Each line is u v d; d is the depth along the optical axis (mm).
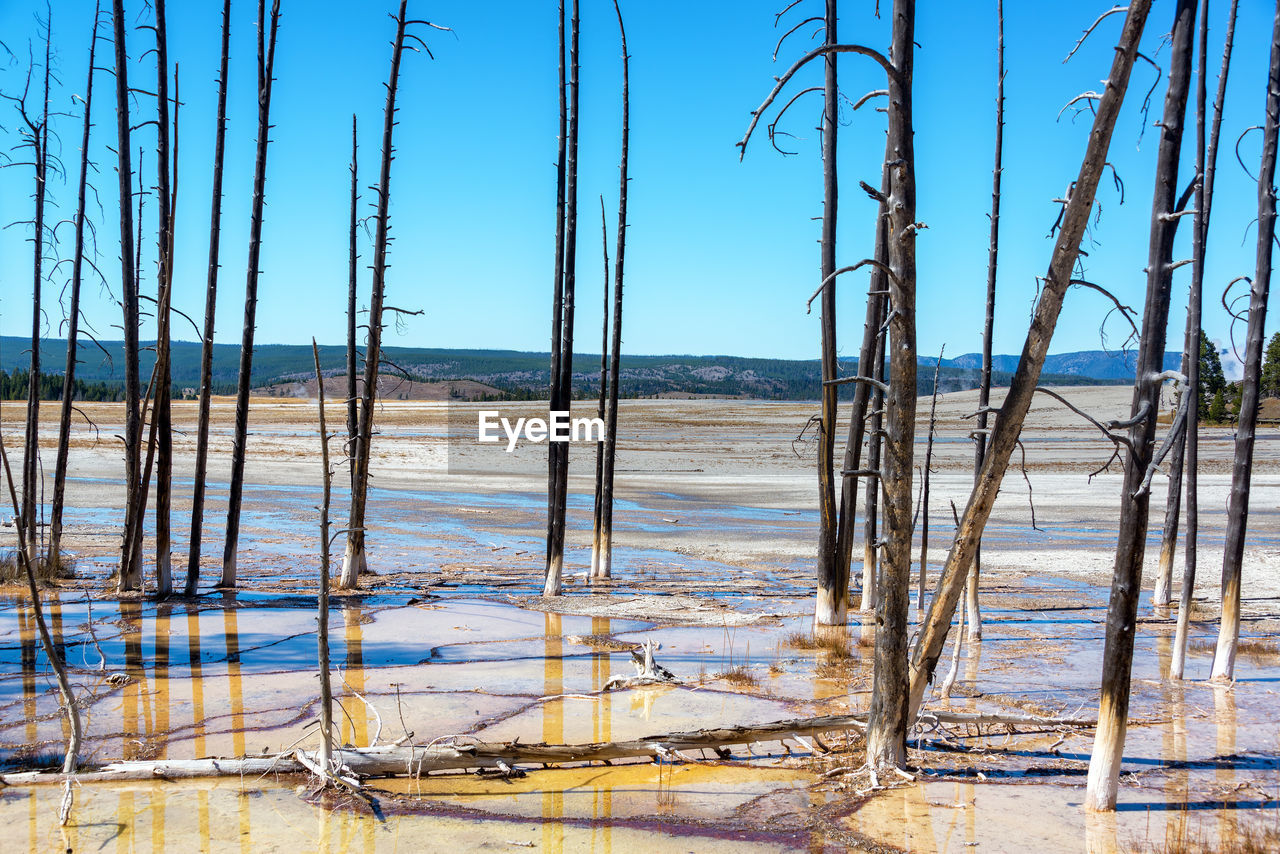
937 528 22891
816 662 10242
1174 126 5680
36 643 10648
